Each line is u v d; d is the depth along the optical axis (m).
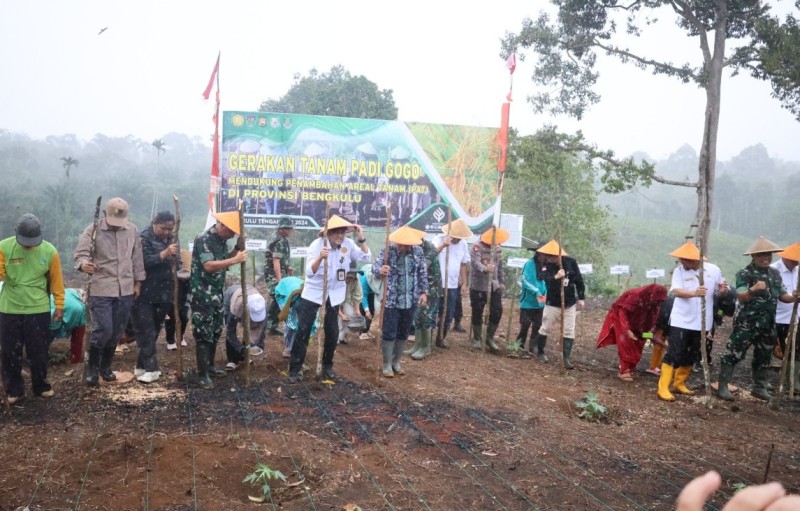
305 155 11.65
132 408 6.16
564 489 4.89
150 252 7.06
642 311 8.85
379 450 5.43
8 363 6.16
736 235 48.00
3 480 4.52
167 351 8.61
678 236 42.16
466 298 16.06
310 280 7.27
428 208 12.16
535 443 5.83
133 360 8.11
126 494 4.39
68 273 17.05
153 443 5.21
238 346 7.79
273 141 11.52
